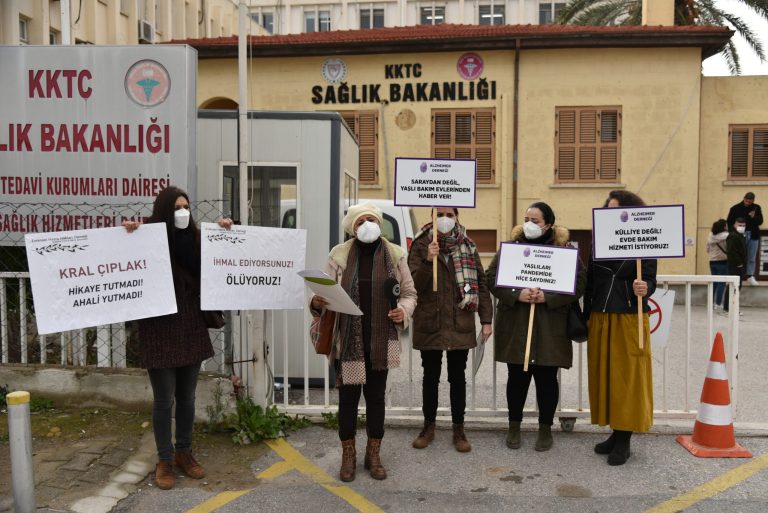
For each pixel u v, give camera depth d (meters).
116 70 5.44
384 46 14.62
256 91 15.12
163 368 3.97
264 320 5.03
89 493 3.89
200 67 15.17
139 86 5.43
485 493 4.02
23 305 5.27
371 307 4.09
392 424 5.14
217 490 4.03
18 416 3.38
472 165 4.61
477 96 14.68
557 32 14.15
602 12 19.14
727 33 13.75
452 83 14.72
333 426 5.09
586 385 6.65
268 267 4.43
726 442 4.59
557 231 4.63
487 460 4.51
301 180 6.17
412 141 14.89
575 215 14.62
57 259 3.91
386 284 4.08
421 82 14.79
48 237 3.90
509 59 14.56
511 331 4.61
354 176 8.01
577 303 4.62
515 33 14.23
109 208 5.50
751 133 14.64
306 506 3.84
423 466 4.42
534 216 4.61
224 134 6.15
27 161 5.49
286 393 5.23
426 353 4.72
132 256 3.98
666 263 14.46
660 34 13.91
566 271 4.44
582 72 14.41
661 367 7.48
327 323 4.07
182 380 4.16
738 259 11.84
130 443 4.57
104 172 5.47
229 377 4.97
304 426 5.11
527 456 4.58
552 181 14.62
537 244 4.61
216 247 4.24
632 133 14.39
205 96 15.18
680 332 9.90
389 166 14.96
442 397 6.14
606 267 4.45
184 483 4.11
